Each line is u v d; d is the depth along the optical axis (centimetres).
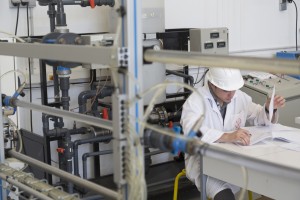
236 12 458
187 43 365
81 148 380
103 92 345
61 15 272
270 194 212
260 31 482
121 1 121
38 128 364
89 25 373
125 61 121
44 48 146
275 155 228
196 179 274
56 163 369
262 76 404
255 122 292
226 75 269
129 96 121
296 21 517
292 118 390
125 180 125
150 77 323
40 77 324
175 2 415
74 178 159
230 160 110
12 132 210
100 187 146
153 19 347
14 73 277
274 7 492
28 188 169
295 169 102
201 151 114
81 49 131
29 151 328
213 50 369
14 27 339
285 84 394
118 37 123
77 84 375
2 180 190
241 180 224
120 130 123
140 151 122
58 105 319
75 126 344
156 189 355
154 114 339
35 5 343
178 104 361
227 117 286
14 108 203
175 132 119
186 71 395
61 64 156
